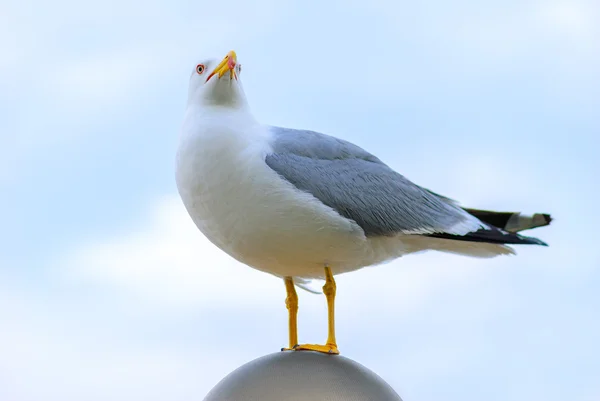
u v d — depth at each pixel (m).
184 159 8.30
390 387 7.23
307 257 8.44
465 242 9.23
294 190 8.11
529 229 9.73
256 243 8.28
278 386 6.86
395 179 8.92
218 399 6.96
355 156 8.85
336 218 8.24
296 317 8.96
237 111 8.59
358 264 8.85
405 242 9.12
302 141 8.58
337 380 6.93
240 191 8.06
